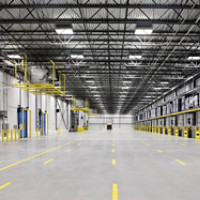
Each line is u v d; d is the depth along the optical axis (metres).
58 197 4.93
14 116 26.72
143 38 18.59
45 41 19.03
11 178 6.71
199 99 23.44
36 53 20.95
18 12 14.39
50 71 20.52
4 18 14.84
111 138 27.33
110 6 12.15
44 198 4.88
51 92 24.05
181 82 31.16
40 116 35.06
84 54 22.27
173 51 20.75
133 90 41.28
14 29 17.14
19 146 17.03
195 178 6.65
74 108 45.16
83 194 5.13
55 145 17.80
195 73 24.86
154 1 12.35
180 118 33.19
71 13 14.48
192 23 14.50
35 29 16.44
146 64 24.08
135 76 30.64
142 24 14.08
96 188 5.61
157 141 22.00
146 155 11.70
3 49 19.42
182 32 16.97
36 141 22.42
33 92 23.00
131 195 5.05
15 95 27.00
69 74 27.41
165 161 9.76
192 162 9.51
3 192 5.34
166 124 41.09
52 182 6.21
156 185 5.89
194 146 16.69
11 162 9.63
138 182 6.19
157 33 17.31
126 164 8.99
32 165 8.85
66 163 9.27
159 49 20.80
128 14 13.39
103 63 25.31
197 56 21.03
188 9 13.30
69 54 21.67
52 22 13.99
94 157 10.99
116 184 5.98
